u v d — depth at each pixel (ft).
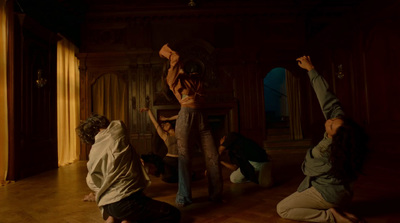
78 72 29.37
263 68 30.53
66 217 9.04
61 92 24.73
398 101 18.19
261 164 12.80
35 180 16.48
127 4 29.32
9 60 16.89
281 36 30.81
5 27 16.69
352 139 6.74
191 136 10.16
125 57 29.45
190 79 10.39
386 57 19.08
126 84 29.30
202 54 29.86
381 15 19.22
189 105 10.22
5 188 14.23
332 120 7.24
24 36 18.19
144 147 28.78
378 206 9.02
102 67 29.32
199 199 10.87
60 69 24.88
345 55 24.18
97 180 7.27
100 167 7.13
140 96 29.25
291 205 7.93
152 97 29.22
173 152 14.23
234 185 13.30
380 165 16.87
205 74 29.76
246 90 30.09
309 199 7.69
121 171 7.04
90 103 28.84
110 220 7.51
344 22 23.80
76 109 28.32
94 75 29.22
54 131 21.88
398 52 17.87
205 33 30.42
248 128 29.86
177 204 9.96
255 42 30.63
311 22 31.32
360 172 6.91
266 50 30.37
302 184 8.16
